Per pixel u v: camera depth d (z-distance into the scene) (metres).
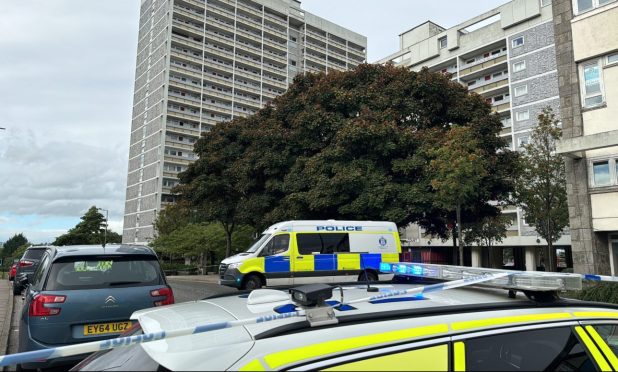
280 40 85.94
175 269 42.75
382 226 15.44
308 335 1.64
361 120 17.39
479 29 50.16
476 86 50.00
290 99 22.31
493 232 34.41
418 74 19.47
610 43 14.72
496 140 18.97
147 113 76.44
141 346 1.78
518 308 2.03
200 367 1.47
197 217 29.31
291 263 14.05
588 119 15.20
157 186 70.00
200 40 75.62
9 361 1.51
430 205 16.89
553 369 1.88
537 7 44.00
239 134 24.47
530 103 43.53
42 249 15.90
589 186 15.05
